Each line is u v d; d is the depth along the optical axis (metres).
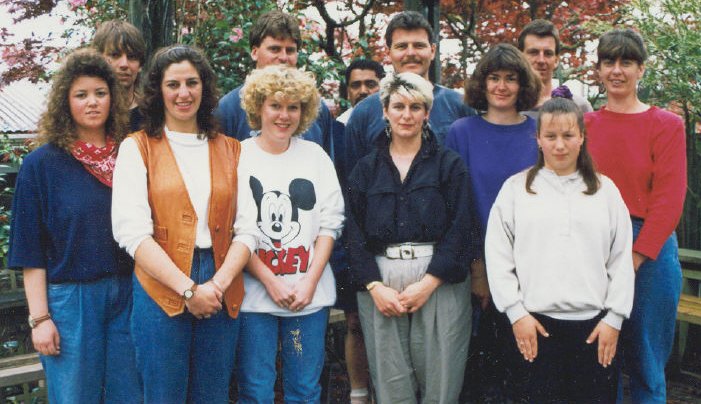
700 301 4.19
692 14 4.58
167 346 2.42
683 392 4.03
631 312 2.90
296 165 2.75
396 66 3.33
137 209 2.41
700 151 4.54
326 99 5.25
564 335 2.61
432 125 3.24
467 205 2.76
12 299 4.16
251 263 2.62
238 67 4.50
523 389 2.71
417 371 2.81
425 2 3.96
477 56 7.51
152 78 2.52
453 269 2.69
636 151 2.85
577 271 2.58
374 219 2.77
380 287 2.72
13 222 2.50
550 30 3.54
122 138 2.62
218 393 2.54
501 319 2.88
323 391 3.31
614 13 6.23
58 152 2.51
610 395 2.69
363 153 3.27
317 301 2.72
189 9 4.39
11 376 3.08
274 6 4.55
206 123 2.60
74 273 2.49
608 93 2.96
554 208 2.62
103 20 4.54
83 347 2.49
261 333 2.65
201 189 2.48
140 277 2.44
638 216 2.86
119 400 2.59
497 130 2.95
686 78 4.48
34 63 5.55
